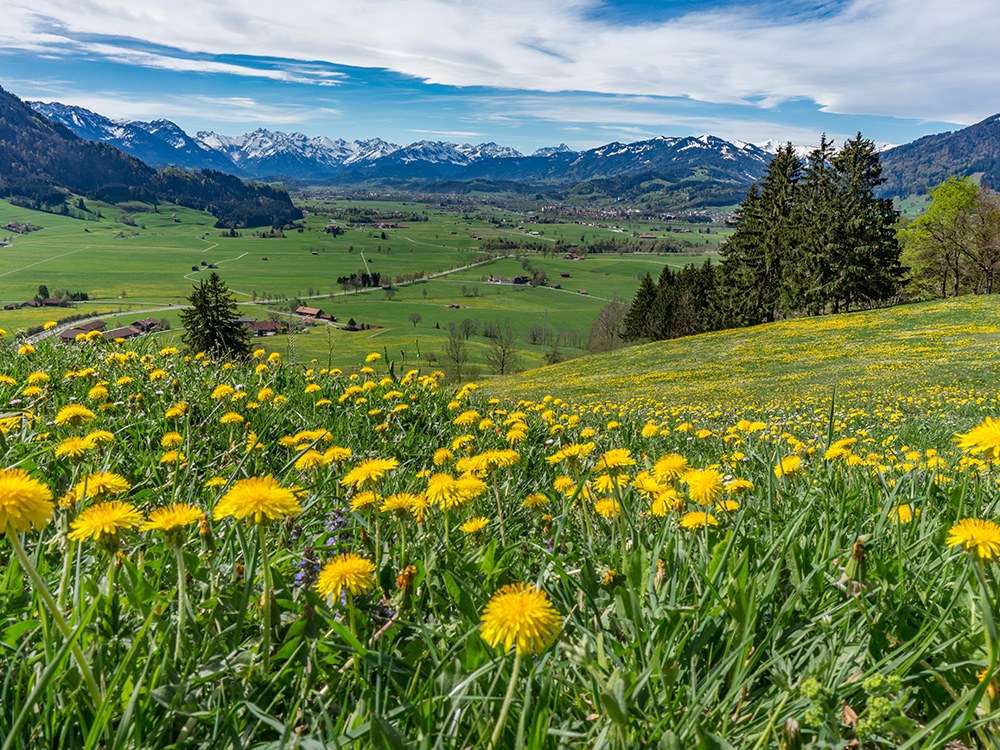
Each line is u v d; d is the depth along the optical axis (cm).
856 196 4909
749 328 4925
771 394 2467
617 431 485
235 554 179
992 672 94
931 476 225
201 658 123
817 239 5094
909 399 1677
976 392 1895
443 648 137
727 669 121
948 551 162
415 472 357
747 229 5700
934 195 5322
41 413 342
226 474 286
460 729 116
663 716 108
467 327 13088
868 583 152
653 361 4291
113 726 110
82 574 158
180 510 130
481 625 123
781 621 137
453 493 179
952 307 4144
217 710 107
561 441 412
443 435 479
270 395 422
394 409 462
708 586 138
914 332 3728
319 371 651
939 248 5284
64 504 144
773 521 211
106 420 336
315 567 157
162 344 705
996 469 239
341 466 248
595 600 153
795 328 4497
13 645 123
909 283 5488
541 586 158
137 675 118
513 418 464
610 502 212
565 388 3384
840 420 1060
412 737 114
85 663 100
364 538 176
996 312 3825
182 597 126
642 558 156
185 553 158
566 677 126
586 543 206
